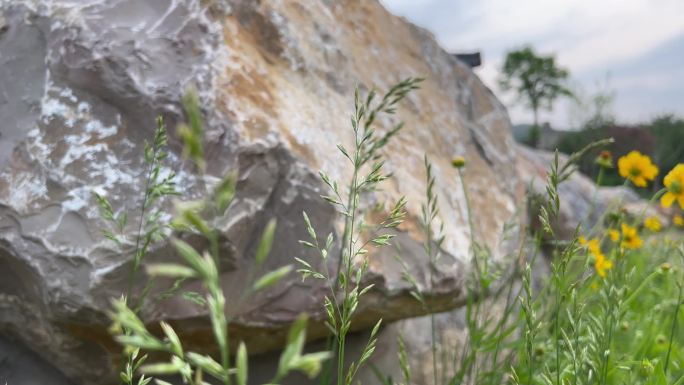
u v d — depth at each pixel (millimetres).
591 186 7012
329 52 2773
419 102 3305
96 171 1900
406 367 2150
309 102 2445
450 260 2627
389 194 2488
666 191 2316
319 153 2211
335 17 3033
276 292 2035
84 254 1782
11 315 2094
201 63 2080
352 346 2652
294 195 2064
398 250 2203
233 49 2209
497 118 3891
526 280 1605
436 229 2672
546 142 18469
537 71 30875
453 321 3363
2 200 1886
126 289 1797
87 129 1952
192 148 533
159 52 2041
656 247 4125
